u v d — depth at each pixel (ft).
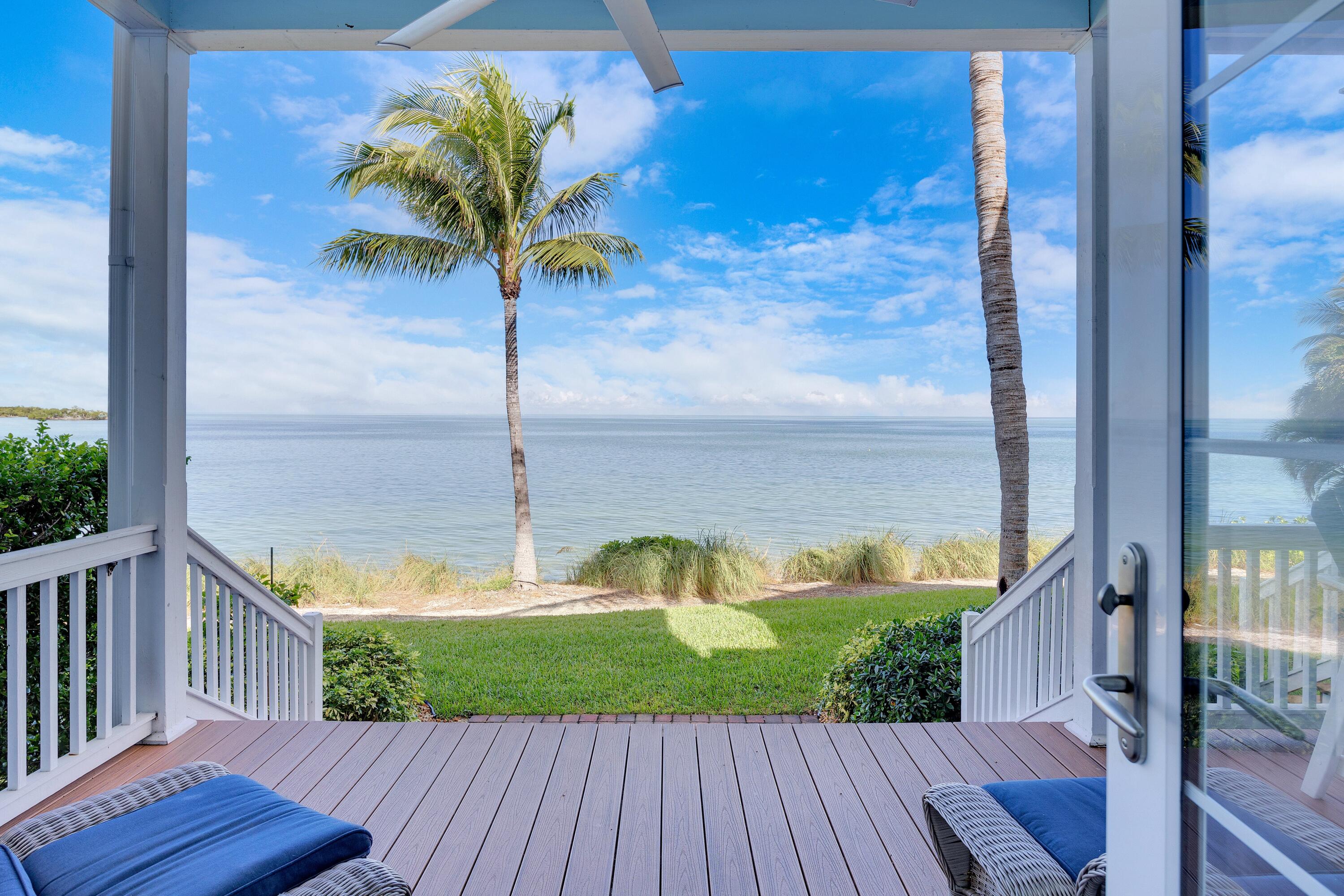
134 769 9.11
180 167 10.19
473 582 39.42
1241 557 2.49
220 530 66.44
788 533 62.23
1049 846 4.93
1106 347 9.84
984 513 73.72
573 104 35.01
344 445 128.06
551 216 38.27
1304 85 2.27
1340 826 2.14
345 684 14.02
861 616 28.45
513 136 33.14
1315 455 2.24
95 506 11.28
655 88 8.66
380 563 43.96
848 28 9.83
